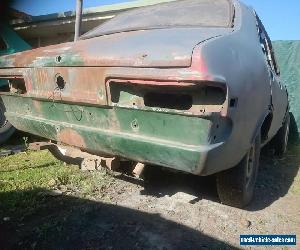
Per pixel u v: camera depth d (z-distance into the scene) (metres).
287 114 5.21
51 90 2.86
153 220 2.92
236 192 3.07
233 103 2.36
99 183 3.68
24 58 3.08
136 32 2.97
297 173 4.66
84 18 7.29
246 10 3.45
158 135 2.38
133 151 2.49
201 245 2.59
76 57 2.62
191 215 3.04
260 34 3.60
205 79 2.12
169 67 2.21
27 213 3.00
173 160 2.34
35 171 4.14
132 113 2.42
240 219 3.04
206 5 3.38
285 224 3.05
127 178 3.81
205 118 2.17
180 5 3.51
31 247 2.49
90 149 2.83
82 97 2.64
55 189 3.54
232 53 2.52
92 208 3.10
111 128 2.60
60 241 2.57
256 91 2.79
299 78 6.71
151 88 2.37
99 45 2.67
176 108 2.39
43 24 7.85
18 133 6.20
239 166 2.95
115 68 2.42
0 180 3.81
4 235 2.64
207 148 2.22
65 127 2.86
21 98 3.20
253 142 2.98
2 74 3.29
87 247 2.51
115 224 2.83
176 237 2.67
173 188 3.65
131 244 2.55
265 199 3.62
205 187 3.71
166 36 2.57
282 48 6.90
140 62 2.30
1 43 6.46
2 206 3.12
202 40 2.38
